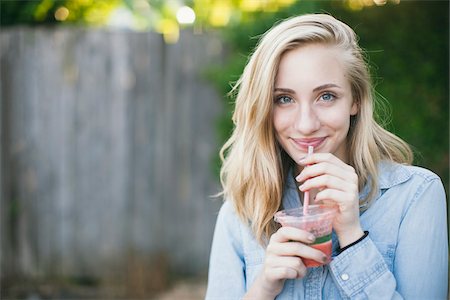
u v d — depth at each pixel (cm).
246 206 196
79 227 537
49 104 529
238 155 194
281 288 181
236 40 503
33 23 568
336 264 176
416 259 182
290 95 179
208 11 576
